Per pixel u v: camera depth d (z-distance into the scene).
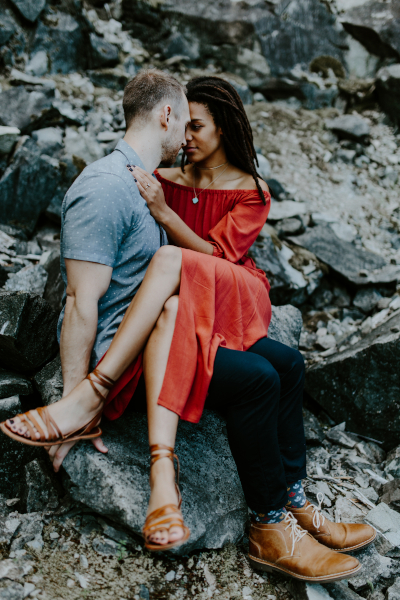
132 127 1.75
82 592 1.50
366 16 5.41
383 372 2.45
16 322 1.89
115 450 1.69
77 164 3.40
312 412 2.67
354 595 1.68
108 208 1.55
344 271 3.54
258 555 1.67
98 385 1.54
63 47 4.24
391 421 2.44
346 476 2.24
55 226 3.32
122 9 4.83
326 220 3.92
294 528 1.67
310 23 5.26
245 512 1.81
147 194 1.70
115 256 1.60
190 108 2.02
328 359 2.66
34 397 2.04
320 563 1.60
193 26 4.97
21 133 3.44
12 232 3.11
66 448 1.62
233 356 1.59
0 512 1.74
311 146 4.59
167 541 1.31
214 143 2.06
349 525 1.82
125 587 1.54
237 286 1.74
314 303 3.53
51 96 3.73
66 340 1.57
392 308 3.24
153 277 1.59
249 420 1.57
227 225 2.02
